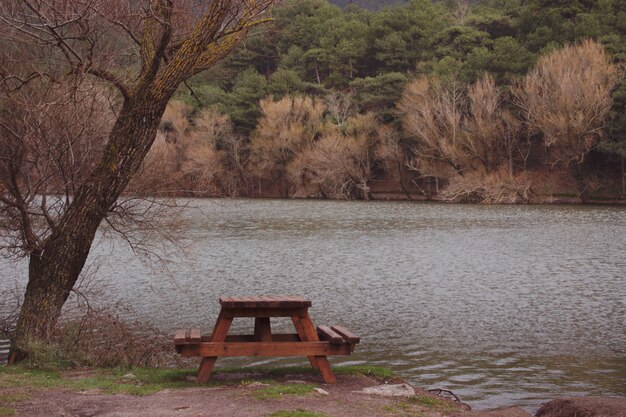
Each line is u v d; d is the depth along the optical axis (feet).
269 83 334.85
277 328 56.75
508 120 243.81
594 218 173.68
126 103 39.75
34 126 38.93
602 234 135.74
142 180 45.62
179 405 26.55
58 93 39.45
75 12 37.68
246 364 43.68
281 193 310.04
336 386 30.55
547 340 52.31
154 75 39.37
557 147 240.32
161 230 47.14
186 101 313.94
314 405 26.63
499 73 265.34
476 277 85.81
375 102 301.43
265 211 215.10
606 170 239.09
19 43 40.63
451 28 333.83
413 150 265.54
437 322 59.21
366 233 145.18
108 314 48.08
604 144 223.10
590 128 226.99
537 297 71.67
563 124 224.33
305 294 74.08
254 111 315.99
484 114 246.47
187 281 82.99
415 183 273.95
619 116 226.38
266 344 30.09
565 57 233.35
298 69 368.07
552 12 293.43
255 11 40.19
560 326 57.52
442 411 28.84
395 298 71.56
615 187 237.66
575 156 225.97
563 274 87.51
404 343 51.24
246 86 328.49
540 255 106.42
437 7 437.17
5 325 45.93
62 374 34.14
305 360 44.57
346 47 351.46
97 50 41.63
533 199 238.27
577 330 55.98
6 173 40.06
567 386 40.04
